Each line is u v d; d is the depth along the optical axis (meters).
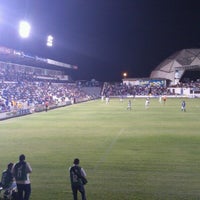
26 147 25.92
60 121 44.72
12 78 83.88
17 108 57.59
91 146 26.08
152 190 15.45
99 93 128.00
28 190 12.76
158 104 81.12
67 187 15.99
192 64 144.88
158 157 21.97
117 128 36.69
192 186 15.95
